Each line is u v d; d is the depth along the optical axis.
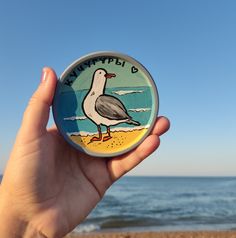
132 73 0.17
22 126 0.16
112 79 0.17
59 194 0.16
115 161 0.17
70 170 0.17
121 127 0.17
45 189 0.16
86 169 0.17
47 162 0.16
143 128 0.17
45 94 0.16
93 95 0.17
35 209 0.15
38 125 0.16
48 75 0.16
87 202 0.17
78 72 0.17
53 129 0.17
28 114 0.16
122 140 0.17
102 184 0.17
